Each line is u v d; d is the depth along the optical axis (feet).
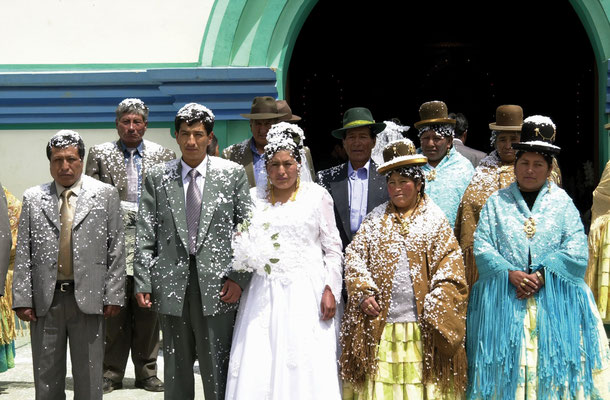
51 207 15.25
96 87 24.52
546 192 14.84
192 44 24.50
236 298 14.70
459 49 42.29
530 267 14.43
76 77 24.27
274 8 24.29
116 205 15.69
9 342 18.88
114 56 24.59
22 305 15.01
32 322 15.37
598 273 19.30
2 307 18.69
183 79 24.06
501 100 42.16
